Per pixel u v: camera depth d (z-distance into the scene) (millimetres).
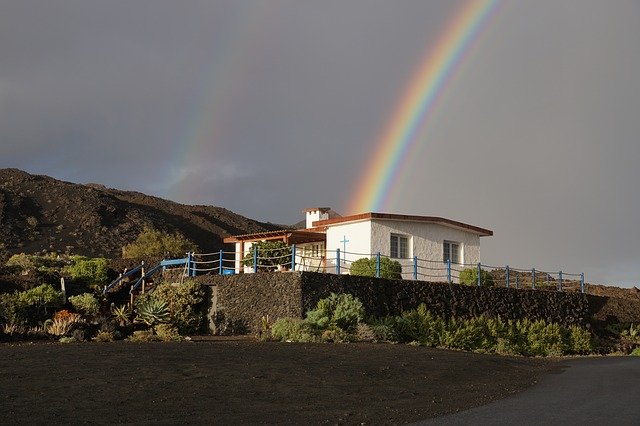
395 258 36344
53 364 14578
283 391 13516
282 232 37750
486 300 34219
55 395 11602
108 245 71438
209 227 88188
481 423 11203
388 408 12602
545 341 33906
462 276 36188
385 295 29984
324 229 37688
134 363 15172
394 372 17141
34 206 76875
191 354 17250
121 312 29422
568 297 39000
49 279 34844
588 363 25344
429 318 29328
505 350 30656
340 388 14391
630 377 19203
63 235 71125
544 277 45719
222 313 29891
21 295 30203
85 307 31359
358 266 32750
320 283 27875
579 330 36375
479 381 17328
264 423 10688
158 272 37406
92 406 11008
